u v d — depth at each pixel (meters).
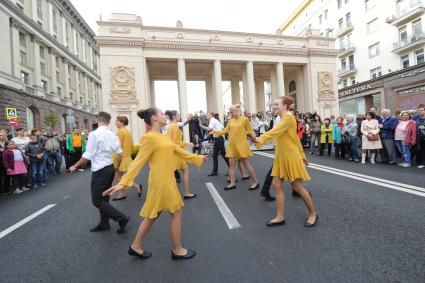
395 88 27.02
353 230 3.73
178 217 3.25
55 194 7.85
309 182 6.88
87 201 6.59
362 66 34.12
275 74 32.06
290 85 35.41
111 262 3.29
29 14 33.06
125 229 4.46
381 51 31.19
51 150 12.59
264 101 37.38
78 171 13.13
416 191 5.45
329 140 12.61
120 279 2.87
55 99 36.31
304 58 30.91
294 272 2.76
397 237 3.42
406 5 27.92
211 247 3.50
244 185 6.96
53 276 3.04
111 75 24.56
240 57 28.58
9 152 8.45
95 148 4.36
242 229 4.05
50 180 10.91
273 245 3.43
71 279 2.95
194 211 5.10
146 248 3.63
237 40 28.73
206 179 8.10
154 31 26.38
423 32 26.09
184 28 27.08
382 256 2.98
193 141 15.27
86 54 53.91
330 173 7.96
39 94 31.75
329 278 2.62
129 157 6.68
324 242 3.41
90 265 3.25
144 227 3.27
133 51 25.08
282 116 4.16
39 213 5.80
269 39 29.89
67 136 13.64
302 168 3.92
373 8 32.09
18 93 25.97
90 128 51.47
